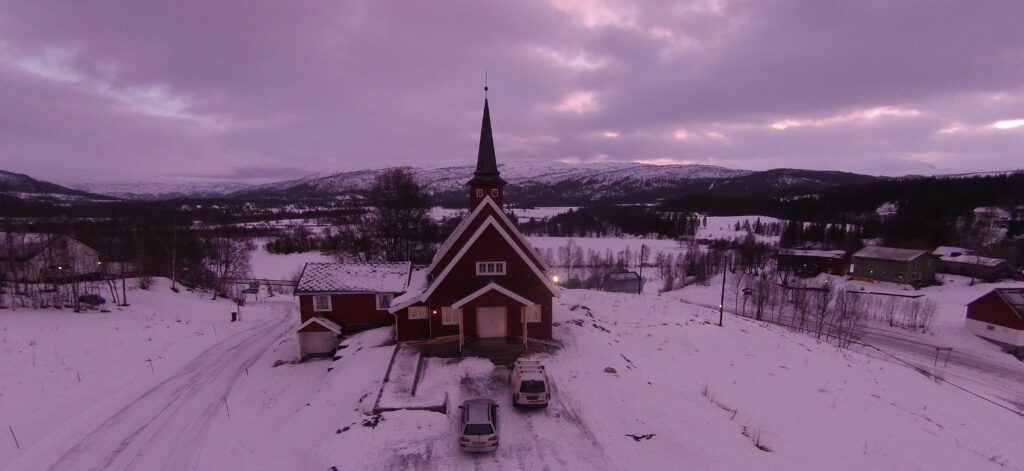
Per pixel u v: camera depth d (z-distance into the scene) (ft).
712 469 48.32
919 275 227.81
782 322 171.32
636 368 82.89
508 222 101.65
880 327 164.76
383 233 161.17
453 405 64.08
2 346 89.10
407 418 58.03
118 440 60.49
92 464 54.95
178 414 68.49
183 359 95.30
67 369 82.89
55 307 122.31
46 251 160.15
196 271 215.92
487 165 111.04
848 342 142.10
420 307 89.66
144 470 53.62
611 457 51.24
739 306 198.90
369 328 103.30
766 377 88.79
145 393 76.48
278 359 95.35
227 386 80.28
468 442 51.47
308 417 62.49
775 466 50.31
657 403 65.36
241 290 206.18
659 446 53.26
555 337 90.58
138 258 198.08
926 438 67.36
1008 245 277.85
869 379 96.37
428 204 185.57
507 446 53.83
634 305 147.74
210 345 107.45
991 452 67.41
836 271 254.68
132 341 102.94
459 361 78.79
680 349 102.06
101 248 193.57
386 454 50.96
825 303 170.30
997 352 140.97
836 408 75.77
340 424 57.88
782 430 62.49
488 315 88.58
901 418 75.05
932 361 130.62
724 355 100.78
